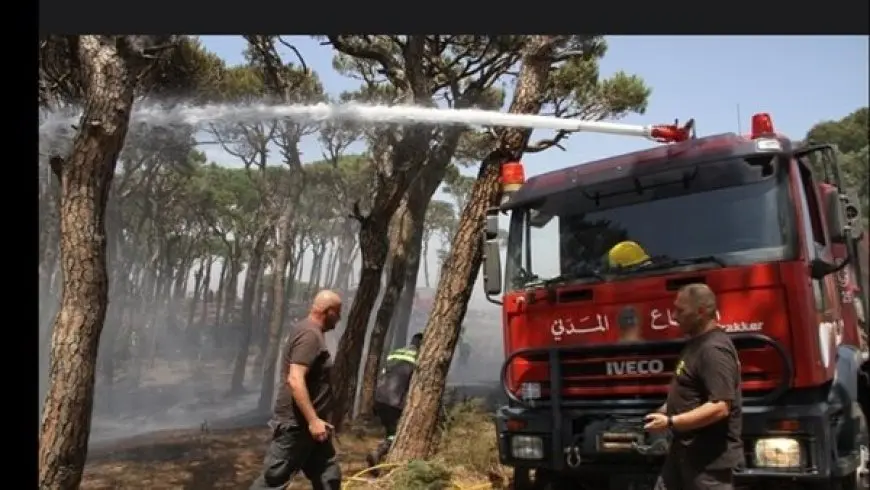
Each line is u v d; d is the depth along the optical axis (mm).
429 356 7492
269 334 19234
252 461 9383
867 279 6891
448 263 7672
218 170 28406
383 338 14195
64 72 10023
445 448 8086
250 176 23109
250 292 24891
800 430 4359
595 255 5535
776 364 4559
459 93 14242
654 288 5066
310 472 5199
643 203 5441
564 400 5367
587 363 5309
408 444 7328
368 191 24031
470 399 11359
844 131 33594
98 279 5438
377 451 8000
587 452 5172
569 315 5426
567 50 11516
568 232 5742
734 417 3947
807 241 4781
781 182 4867
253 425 14844
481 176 7691
